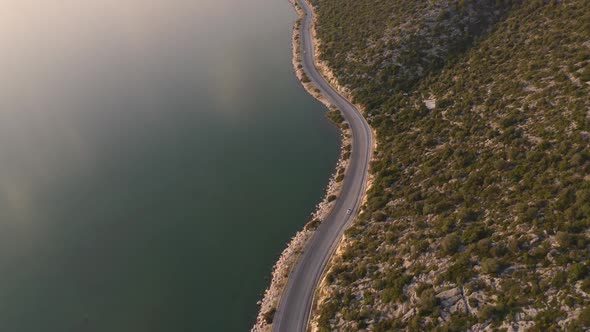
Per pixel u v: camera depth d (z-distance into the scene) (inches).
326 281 2297.0
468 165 2568.9
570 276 1614.2
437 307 1808.6
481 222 2106.3
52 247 2903.5
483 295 1752.0
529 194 2094.0
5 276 2706.7
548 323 1512.1
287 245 2723.9
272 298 2369.6
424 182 2645.2
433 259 2047.2
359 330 1931.6
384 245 2317.9
